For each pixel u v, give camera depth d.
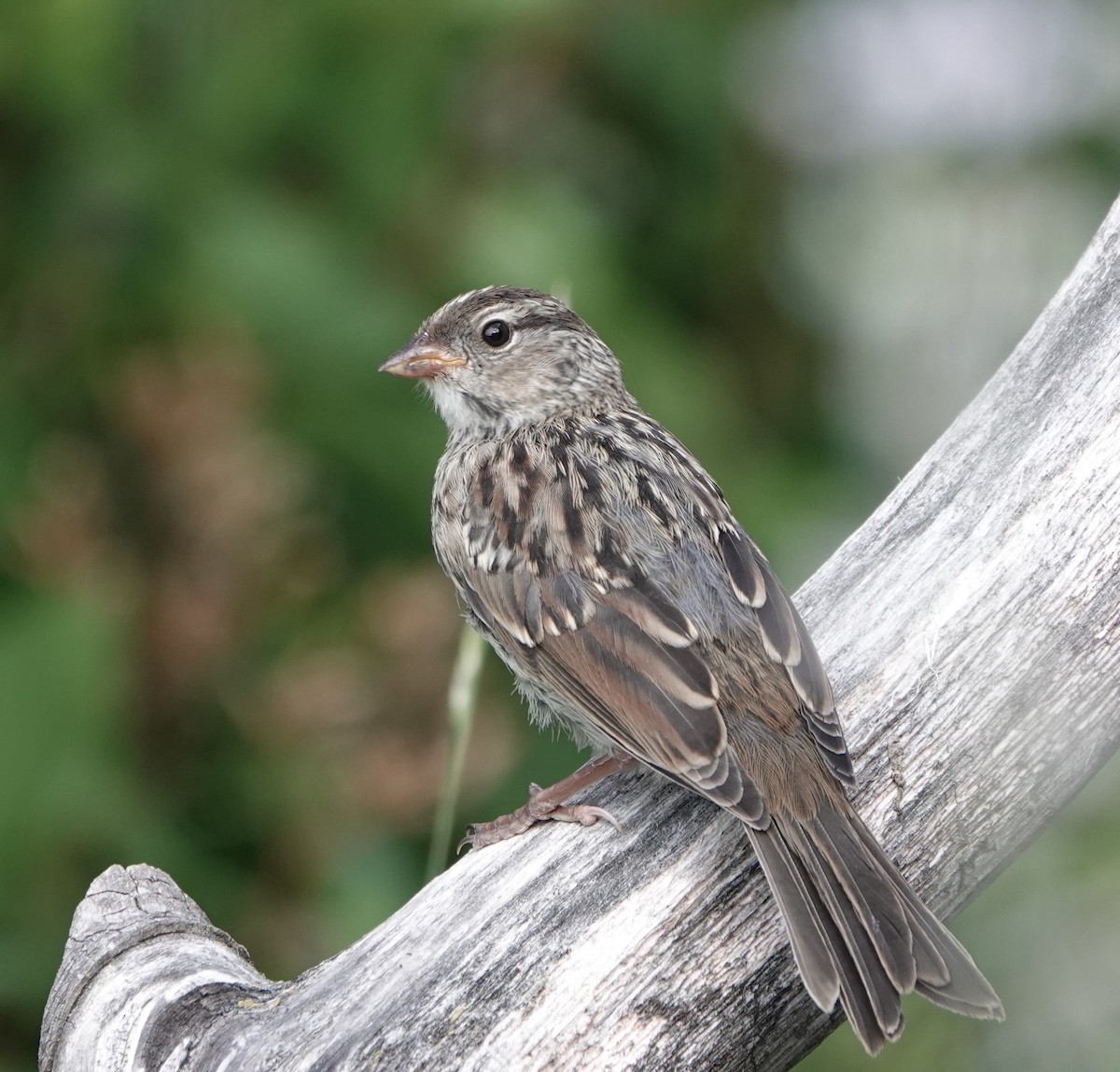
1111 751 8.27
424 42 11.51
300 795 10.73
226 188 11.19
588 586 9.02
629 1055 7.68
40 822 10.14
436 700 10.98
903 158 14.34
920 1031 10.27
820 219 13.95
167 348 11.06
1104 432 8.49
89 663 10.33
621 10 12.70
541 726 9.83
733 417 12.09
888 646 8.42
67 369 11.07
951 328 14.30
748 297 13.06
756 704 8.33
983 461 8.76
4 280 11.11
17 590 10.72
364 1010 7.81
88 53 10.98
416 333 10.80
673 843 8.05
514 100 12.68
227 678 10.84
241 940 10.45
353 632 11.04
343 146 11.48
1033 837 8.24
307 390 11.14
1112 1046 9.18
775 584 8.80
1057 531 8.38
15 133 11.12
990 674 8.23
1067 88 14.02
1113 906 9.23
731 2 12.96
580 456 9.61
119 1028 8.19
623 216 12.91
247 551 10.84
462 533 9.59
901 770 8.16
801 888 7.67
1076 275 8.95
